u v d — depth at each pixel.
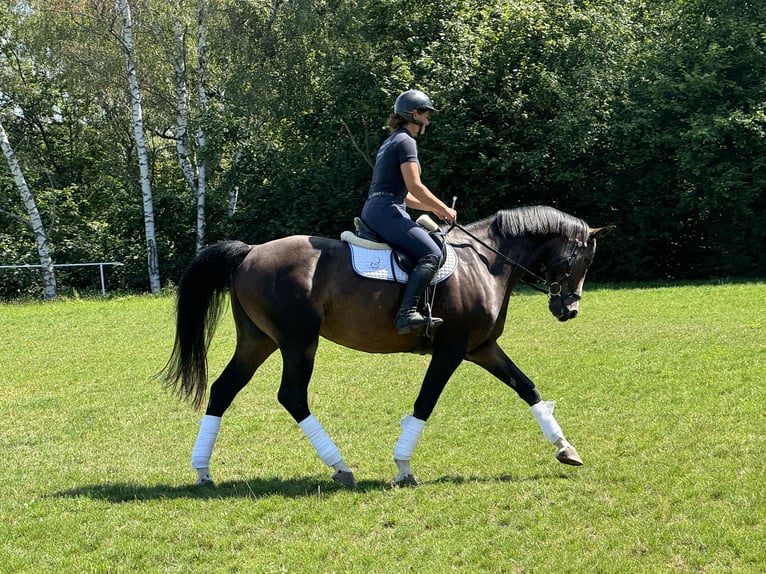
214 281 6.55
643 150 24.64
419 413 6.43
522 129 24.02
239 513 5.68
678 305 17.38
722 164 23.28
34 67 30.72
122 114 31.16
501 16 24.39
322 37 28.61
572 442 7.42
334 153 27.86
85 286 29.47
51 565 4.87
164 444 7.88
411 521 5.44
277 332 6.30
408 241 6.27
